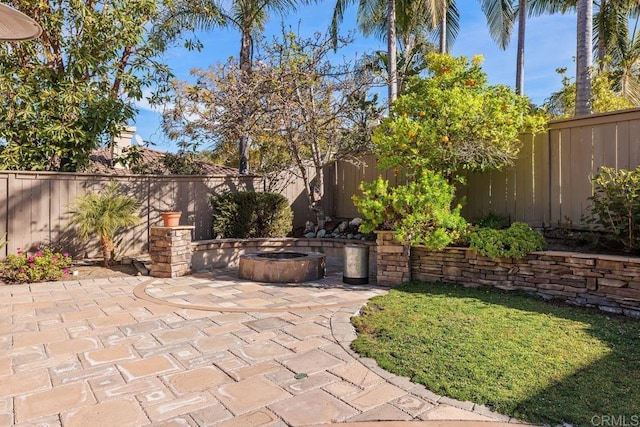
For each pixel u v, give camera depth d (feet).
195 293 20.20
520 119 21.50
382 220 21.62
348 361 11.54
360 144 30.50
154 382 10.27
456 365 10.76
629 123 18.04
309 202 32.60
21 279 22.66
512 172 22.82
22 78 29.27
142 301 18.57
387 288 21.03
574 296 16.55
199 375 10.68
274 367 11.17
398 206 20.58
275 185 34.76
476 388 9.52
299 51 29.48
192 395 9.60
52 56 30.60
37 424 8.32
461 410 8.74
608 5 48.24
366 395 9.53
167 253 24.58
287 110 28.43
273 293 20.13
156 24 36.04
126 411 8.86
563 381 9.72
